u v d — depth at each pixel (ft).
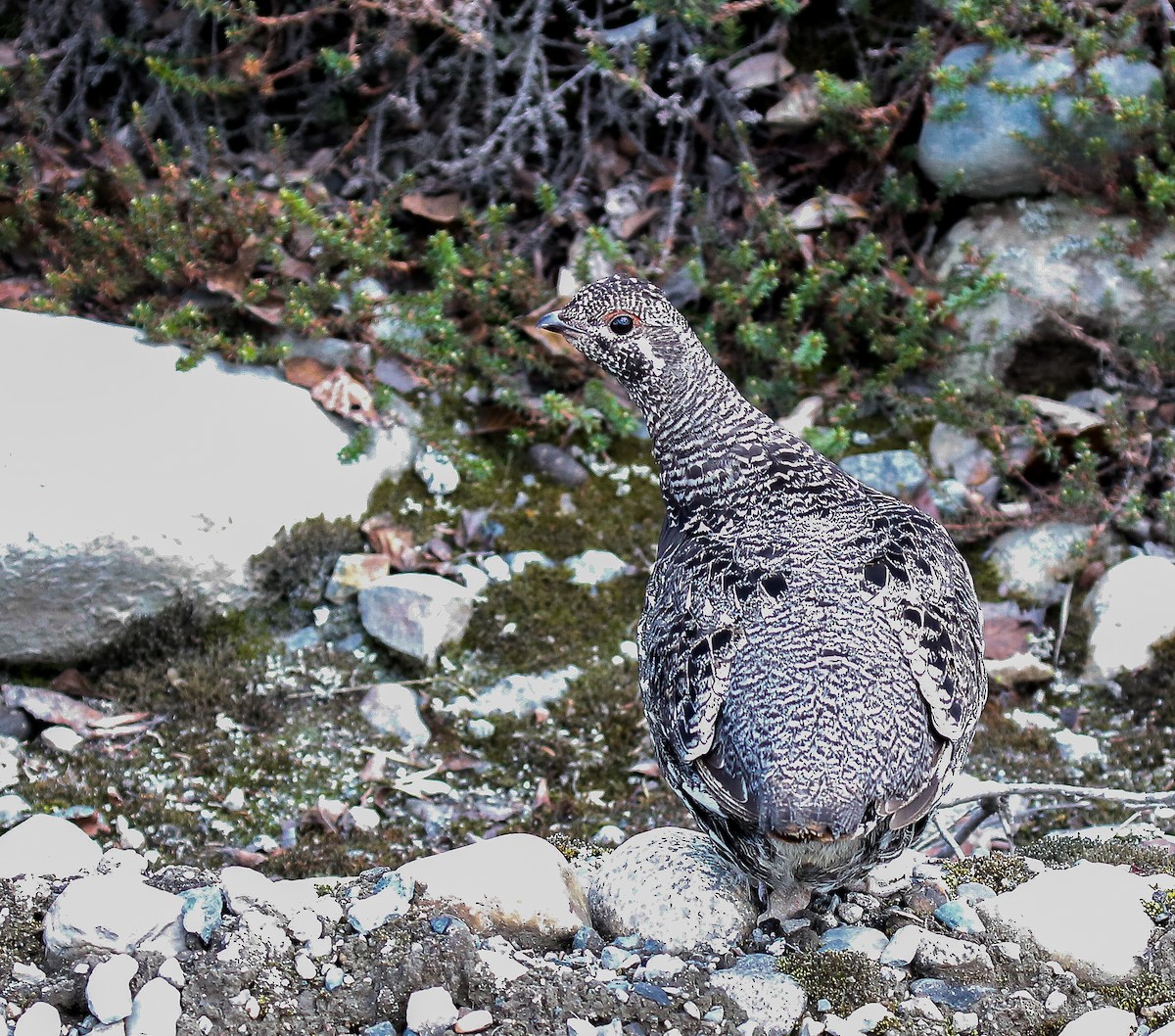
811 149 26.58
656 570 16.28
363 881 15.70
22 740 20.11
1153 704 21.26
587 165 26.32
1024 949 14.67
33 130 26.00
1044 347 25.00
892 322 24.98
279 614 22.02
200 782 19.70
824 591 14.25
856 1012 13.78
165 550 20.89
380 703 20.98
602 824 19.69
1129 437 23.57
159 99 26.43
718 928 14.79
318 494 22.41
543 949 14.92
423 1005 13.42
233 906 14.66
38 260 25.31
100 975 13.58
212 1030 13.44
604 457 24.49
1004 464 23.50
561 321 17.20
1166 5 24.59
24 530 20.07
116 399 21.84
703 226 25.52
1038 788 17.76
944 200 25.90
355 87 26.63
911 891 15.69
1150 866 16.66
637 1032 13.38
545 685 21.50
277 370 23.59
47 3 26.96
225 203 25.31
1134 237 24.27
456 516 23.50
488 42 25.81
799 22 26.86
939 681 13.83
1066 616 22.40
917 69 25.39
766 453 16.53
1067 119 24.38
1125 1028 13.32
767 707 13.47
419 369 24.39
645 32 26.20
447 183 26.20
